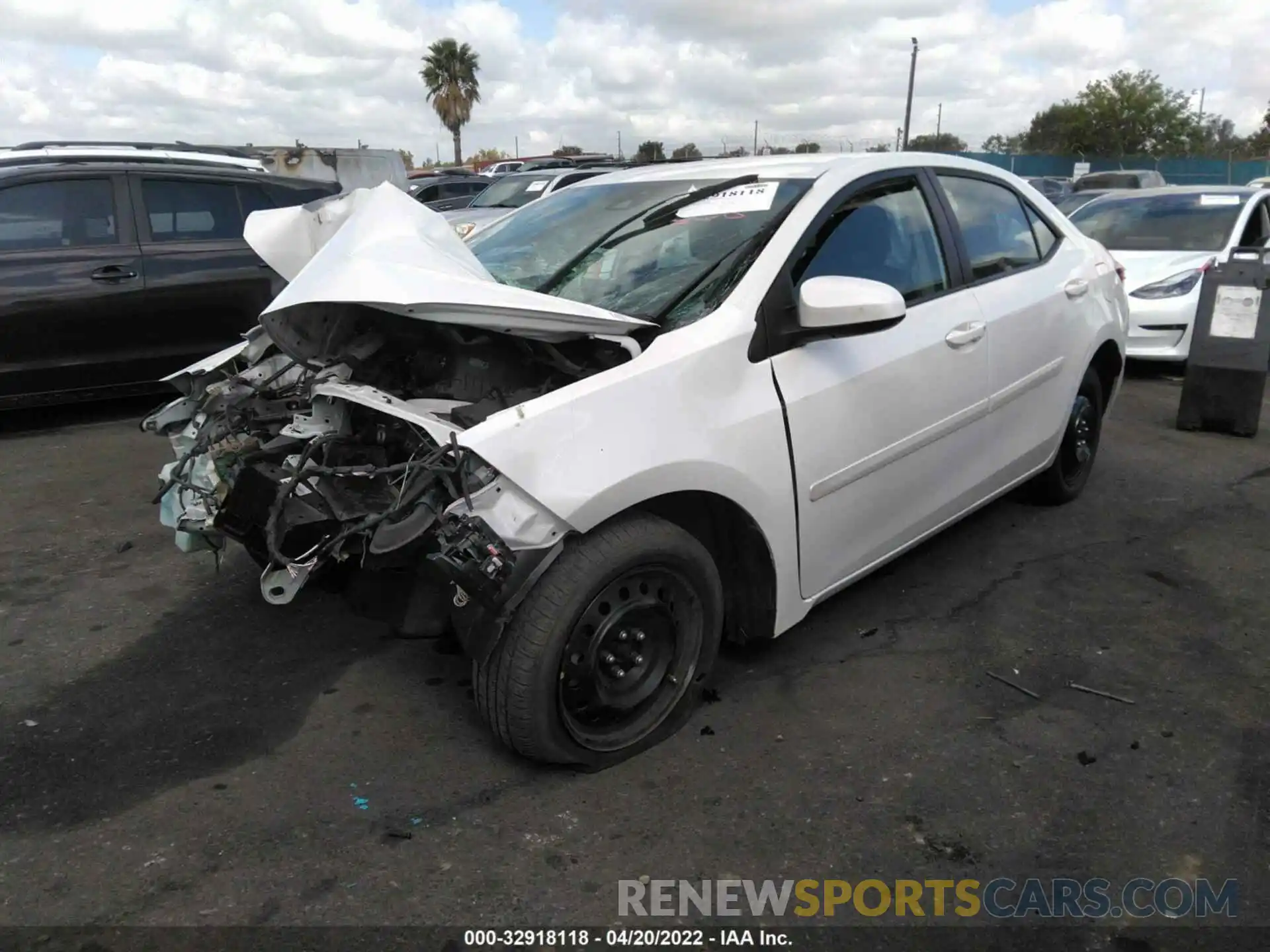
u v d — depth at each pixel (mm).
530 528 2447
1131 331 8125
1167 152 45375
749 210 3283
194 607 3850
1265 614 3742
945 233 3744
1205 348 6348
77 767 2818
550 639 2525
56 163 6543
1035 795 2672
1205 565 4195
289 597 2605
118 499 5121
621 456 2549
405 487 2547
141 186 6613
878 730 2979
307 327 3014
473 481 2436
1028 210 4387
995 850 2465
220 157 8188
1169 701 3131
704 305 2955
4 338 6082
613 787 2713
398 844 2486
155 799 2670
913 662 3383
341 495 2680
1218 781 2719
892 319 2795
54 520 4805
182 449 3432
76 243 6348
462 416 2680
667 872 2391
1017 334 3928
